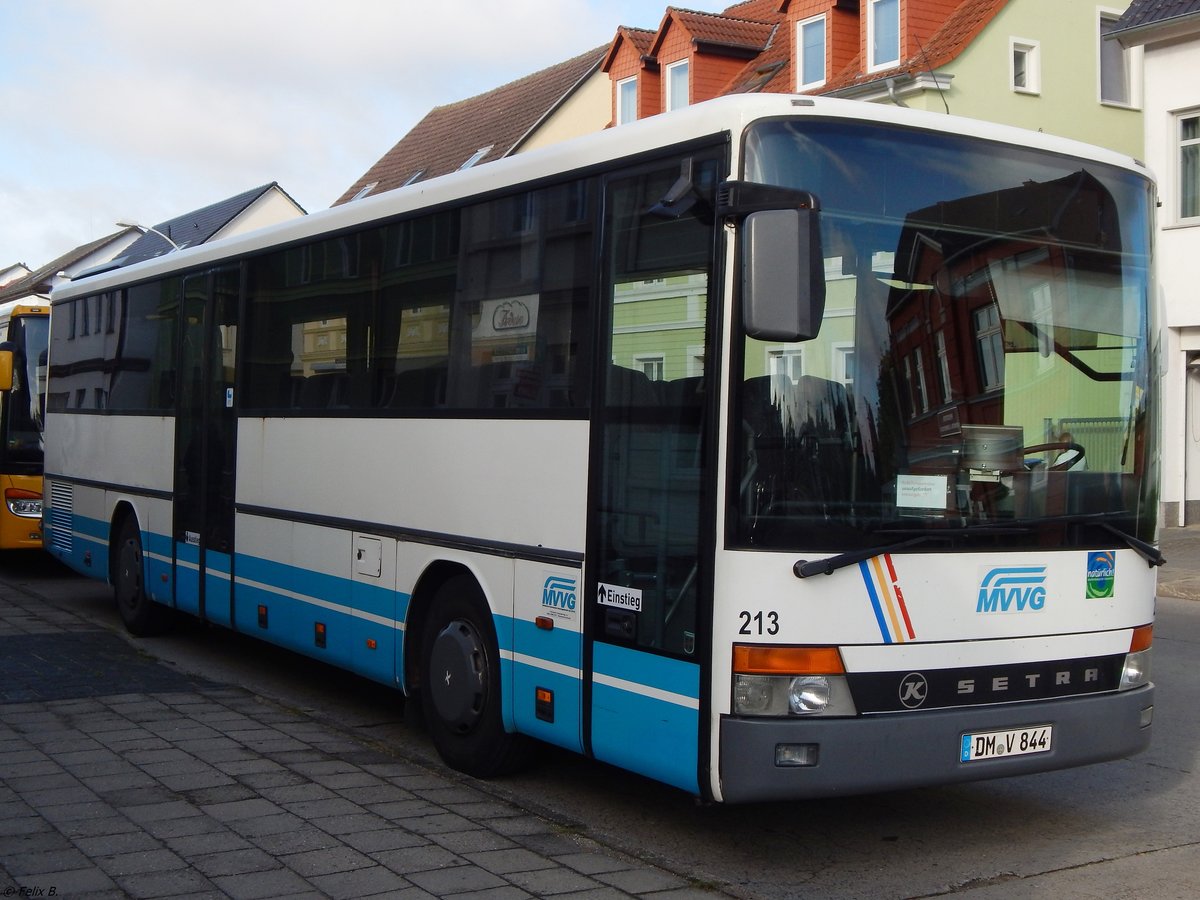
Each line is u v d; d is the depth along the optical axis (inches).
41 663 400.2
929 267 220.4
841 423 210.2
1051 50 1013.2
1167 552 743.7
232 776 265.4
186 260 425.7
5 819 232.8
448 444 283.0
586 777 279.4
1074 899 208.8
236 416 383.2
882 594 209.6
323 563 333.1
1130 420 240.7
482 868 211.5
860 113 218.4
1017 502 224.1
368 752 294.0
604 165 242.2
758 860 227.8
